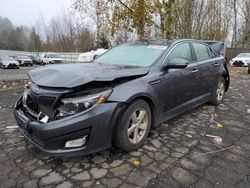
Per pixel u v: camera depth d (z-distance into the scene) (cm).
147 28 938
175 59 329
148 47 379
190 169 252
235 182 231
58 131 232
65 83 243
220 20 2070
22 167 255
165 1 834
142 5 854
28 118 263
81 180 232
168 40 394
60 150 238
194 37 1677
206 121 405
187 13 1568
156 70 321
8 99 570
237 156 283
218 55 521
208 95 467
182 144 312
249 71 1327
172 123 392
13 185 224
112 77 258
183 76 366
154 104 310
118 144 272
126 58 368
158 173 244
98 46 2023
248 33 2902
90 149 246
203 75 428
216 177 239
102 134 249
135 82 284
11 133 348
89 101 241
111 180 232
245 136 344
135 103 279
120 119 265
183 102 381
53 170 250
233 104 530
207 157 279
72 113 237
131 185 224
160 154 284
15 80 980
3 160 270
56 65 322
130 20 923
